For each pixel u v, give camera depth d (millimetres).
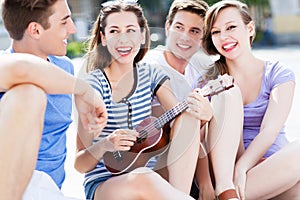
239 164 2666
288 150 2633
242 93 2910
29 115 2064
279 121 2766
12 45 2514
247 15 2893
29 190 2250
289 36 20016
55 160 2520
